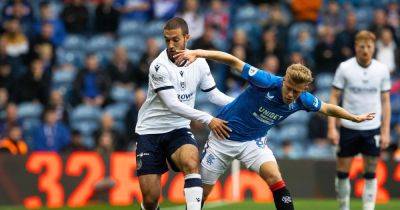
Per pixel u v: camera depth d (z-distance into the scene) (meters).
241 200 46.59
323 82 58.81
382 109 35.38
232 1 68.75
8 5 65.94
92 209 42.28
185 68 27.11
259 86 26.56
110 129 52.28
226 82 57.09
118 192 46.06
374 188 35.16
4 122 56.62
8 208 43.72
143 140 27.56
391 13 65.75
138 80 59.19
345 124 35.00
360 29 63.94
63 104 55.44
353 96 34.81
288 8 67.94
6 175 45.03
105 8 65.25
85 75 58.09
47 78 59.34
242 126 27.45
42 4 64.81
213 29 62.44
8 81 59.62
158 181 27.56
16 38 61.88
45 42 61.47
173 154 26.98
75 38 65.00
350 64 34.88
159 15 66.38
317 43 59.97
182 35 26.38
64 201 45.44
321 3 67.62
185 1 65.56
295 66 25.84
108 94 58.16
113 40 65.19
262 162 27.44
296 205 42.44
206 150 28.42
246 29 64.19
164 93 26.58
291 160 47.34
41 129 52.41
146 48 63.28
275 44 58.62
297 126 57.16
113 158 46.25
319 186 47.22
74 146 52.47
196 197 26.16
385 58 58.62
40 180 45.31
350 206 42.09
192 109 26.58
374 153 34.97
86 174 45.84
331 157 53.81
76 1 65.75
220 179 46.88
